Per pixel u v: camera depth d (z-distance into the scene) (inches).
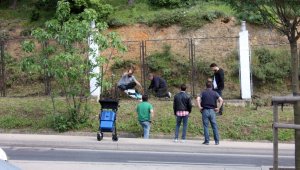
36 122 948.6
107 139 826.8
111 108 814.5
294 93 429.7
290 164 636.7
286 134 866.1
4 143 799.7
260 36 1325.0
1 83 1232.8
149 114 853.8
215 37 1242.0
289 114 924.0
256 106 1010.7
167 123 919.0
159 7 1472.7
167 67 1248.2
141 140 818.2
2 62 1222.3
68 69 899.4
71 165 587.8
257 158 692.1
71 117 929.5
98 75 938.7
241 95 1079.0
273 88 1218.6
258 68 1227.9
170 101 1045.2
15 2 1600.6
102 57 923.4
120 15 1429.6
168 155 709.9
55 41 1051.9
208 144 782.5
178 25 1354.6
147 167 579.2
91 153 715.4
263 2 428.1
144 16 1403.8
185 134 823.7
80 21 956.0
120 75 1240.8
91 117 949.8
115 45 916.6
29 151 728.3
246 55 1077.1
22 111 989.8
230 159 678.5
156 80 1101.7
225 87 1208.2
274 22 463.5
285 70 1227.9
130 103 1017.5
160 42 1322.6
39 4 1534.2
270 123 910.4
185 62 1248.8
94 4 1363.2
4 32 1435.8
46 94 1154.7
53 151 732.7
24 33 1421.0
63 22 939.3
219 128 901.2
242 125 906.1
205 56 1289.4
